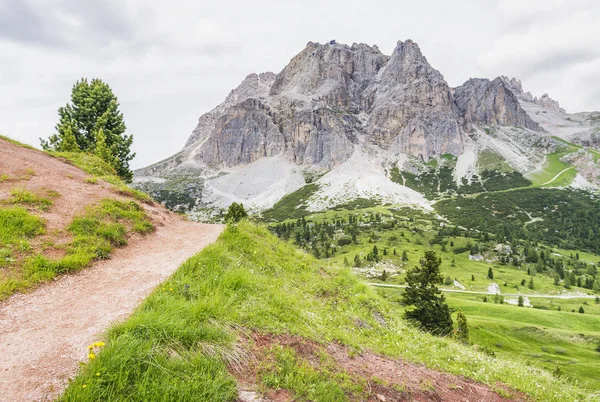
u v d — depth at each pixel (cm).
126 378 537
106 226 1483
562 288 15975
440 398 858
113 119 4766
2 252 1033
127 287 1002
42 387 540
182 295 884
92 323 765
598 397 1159
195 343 677
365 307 1488
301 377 704
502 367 1241
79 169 2408
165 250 1474
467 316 9806
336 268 1881
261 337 805
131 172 4828
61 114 4603
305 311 1088
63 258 1109
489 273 16688
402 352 1120
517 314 10562
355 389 746
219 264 1177
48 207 1515
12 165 1927
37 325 748
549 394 1058
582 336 8450
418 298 4538
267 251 1634
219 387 578
